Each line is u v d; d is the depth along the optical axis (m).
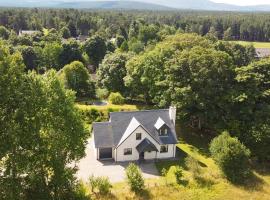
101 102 83.00
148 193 41.88
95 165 52.28
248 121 56.25
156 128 56.00
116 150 53.56
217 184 45.34
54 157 31.14
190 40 75.81
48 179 34.19
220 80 61.38
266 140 53.00
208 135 65.44
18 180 29.78
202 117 61.31
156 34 150.50
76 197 34.12
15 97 28.83
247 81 58.62
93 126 55.59
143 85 77.06
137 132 53.97
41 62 120.69
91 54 131.38
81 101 83.81
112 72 85.56
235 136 56.00
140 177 42.81
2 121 28.56
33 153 30.16
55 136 31.77
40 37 151.00
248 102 57.16
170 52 71.06
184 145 61.00
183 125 69.19
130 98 85.75
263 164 54.06
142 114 57.38
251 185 45.69
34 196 30.73
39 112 31.11
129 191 42.16
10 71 28.58
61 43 135.00
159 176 48.84
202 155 57.00
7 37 162.50
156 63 70.38
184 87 60.38
